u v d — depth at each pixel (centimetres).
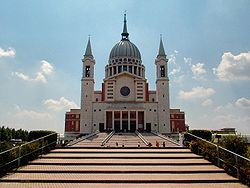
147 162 1888
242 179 1458
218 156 1803
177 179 1472
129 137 6456
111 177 1522
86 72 9119
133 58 11200
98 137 6488
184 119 9750
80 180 1458
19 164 1753
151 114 8881
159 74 9144
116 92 9806
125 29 12456
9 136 7675
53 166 1777
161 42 9575
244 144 2231
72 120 9650
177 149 2386
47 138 2303
